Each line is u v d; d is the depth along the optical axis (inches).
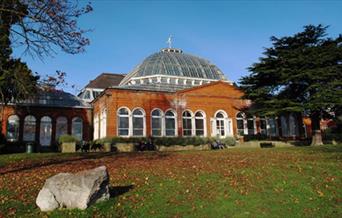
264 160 617.9
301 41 1252.5
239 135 1459.2
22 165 657.6
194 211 341.1
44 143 1444.4
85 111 1549.0
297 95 1228.5
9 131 1384.1
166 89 1443.2
